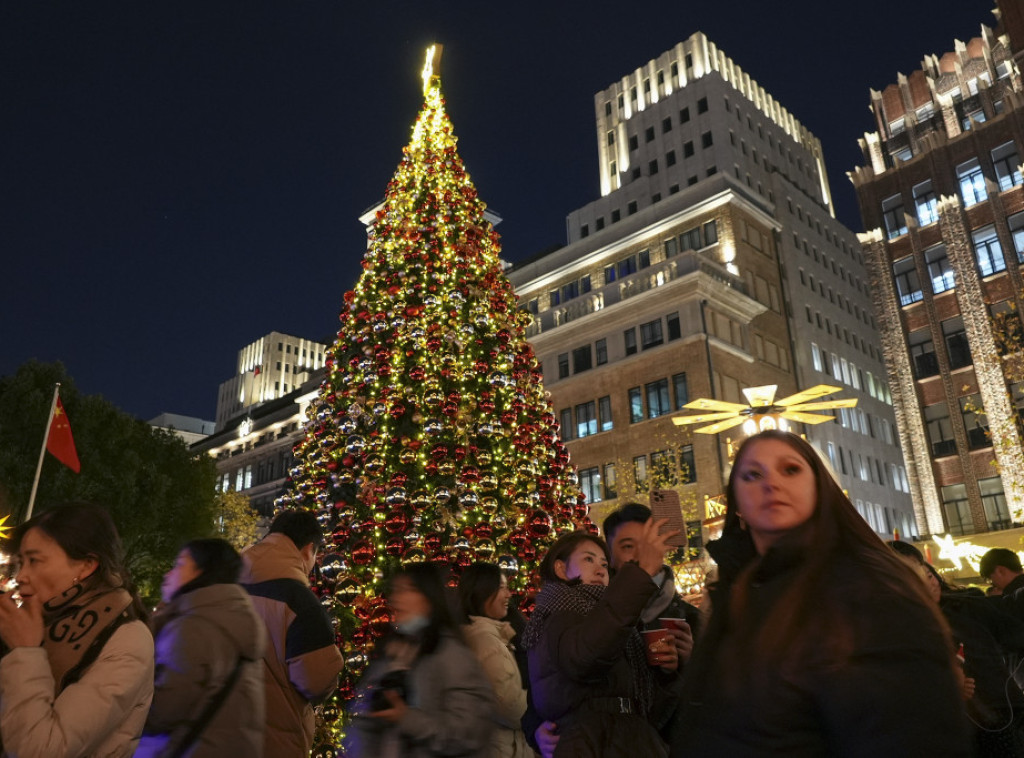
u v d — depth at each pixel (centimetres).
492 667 366
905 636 147
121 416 3153
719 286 3859
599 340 4134
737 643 175
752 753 158
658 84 5931
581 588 330
